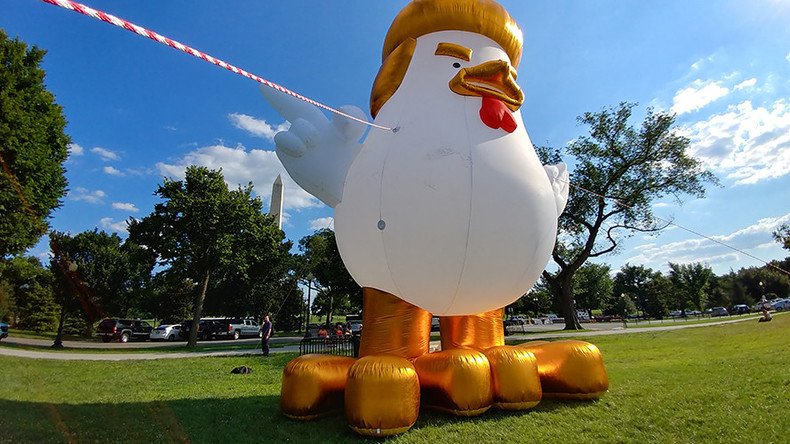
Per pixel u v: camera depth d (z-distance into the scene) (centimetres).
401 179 555
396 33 677
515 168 573
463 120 586
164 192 2367
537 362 640
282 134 612
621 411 583
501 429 529
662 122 2480
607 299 6794
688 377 759
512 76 650
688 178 2519
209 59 301
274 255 3219
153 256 2369
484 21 645
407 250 548
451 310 602
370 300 643
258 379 998
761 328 1725
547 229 596
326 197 633
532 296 6031
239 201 2441
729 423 516
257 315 4244
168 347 2248
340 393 603
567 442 489
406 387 527
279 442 514
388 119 624
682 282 5859
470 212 538
